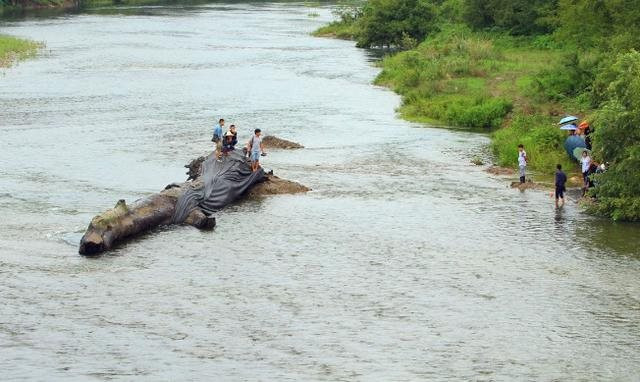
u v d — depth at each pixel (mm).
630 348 28516
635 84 44062
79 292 32281
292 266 35594
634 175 42938
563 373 26781
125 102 77000
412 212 43625
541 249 38000
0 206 43031
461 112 69312
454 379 26234
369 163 54719
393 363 27219
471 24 115062
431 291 33125
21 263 34969
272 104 77188
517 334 29500
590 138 51219
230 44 127375
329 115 71938
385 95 82812
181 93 82812
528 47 103562
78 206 43250
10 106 73625
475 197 46656
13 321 29594
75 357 27125
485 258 36812
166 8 193000
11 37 123062
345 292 32906
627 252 37656
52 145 58375
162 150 57219
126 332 29031
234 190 45156
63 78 90750
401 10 124188
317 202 45344
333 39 137750
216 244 38219
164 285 33188
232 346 28156
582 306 31844
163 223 40719
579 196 46906
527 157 54250
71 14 174000
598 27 83188
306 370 26578
